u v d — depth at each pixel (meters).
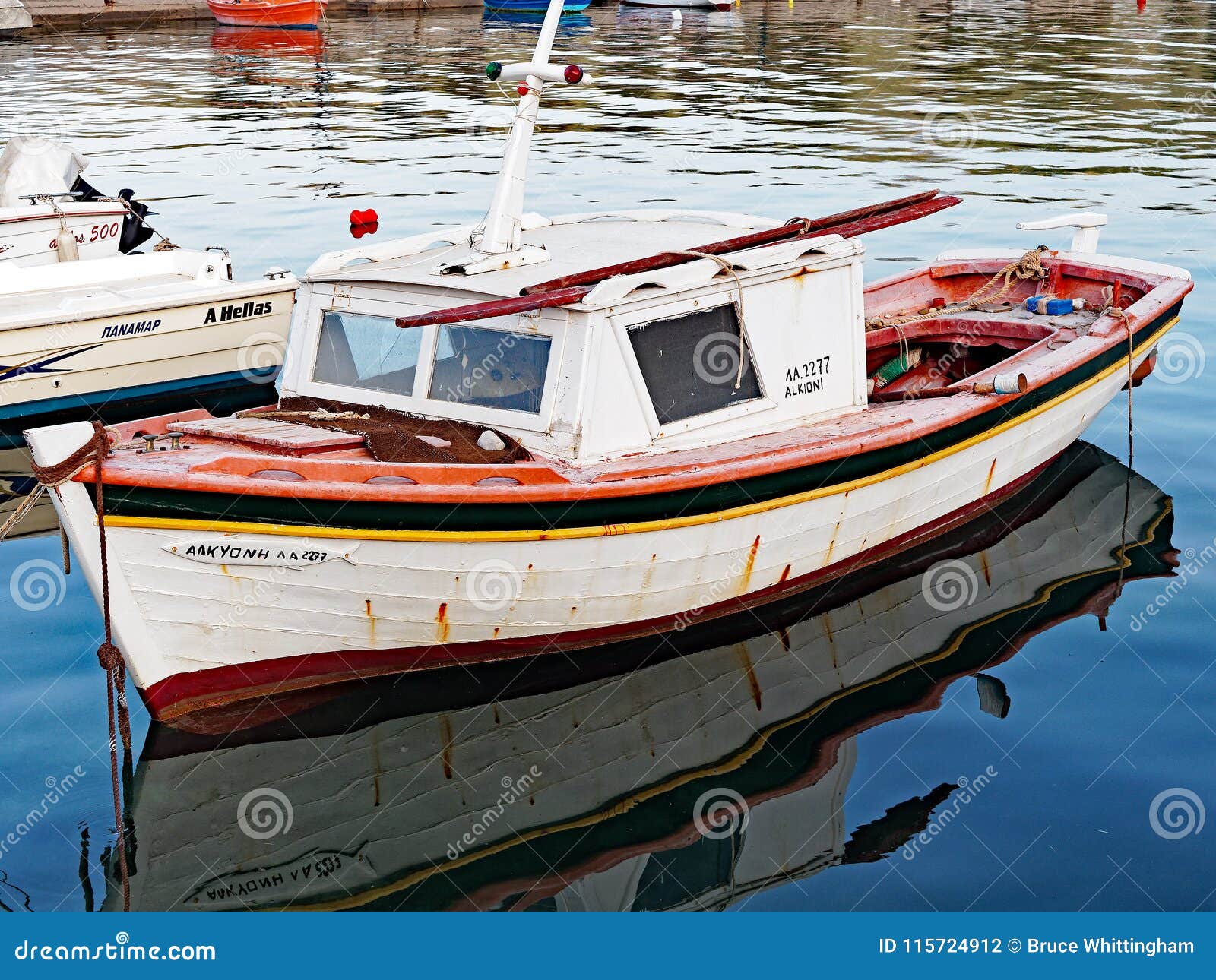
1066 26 37.25
